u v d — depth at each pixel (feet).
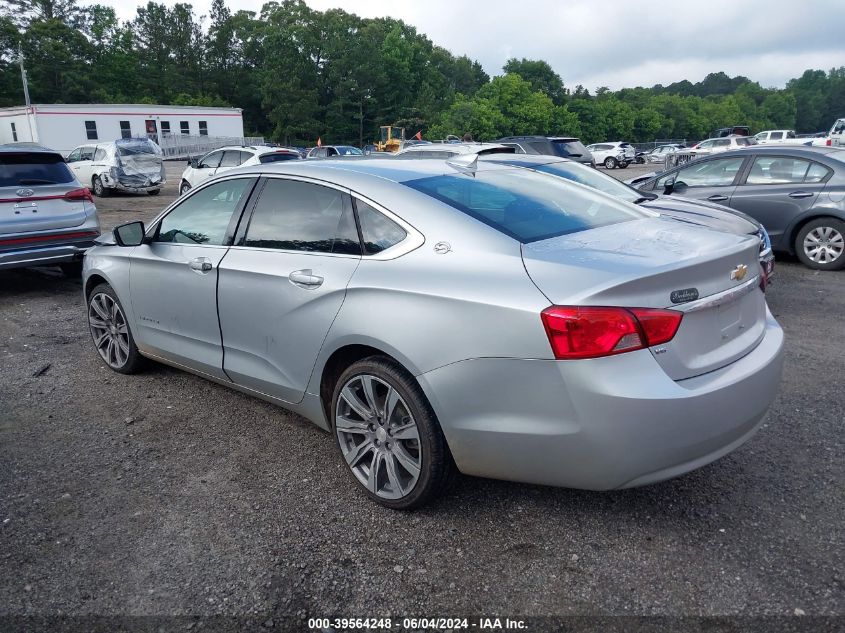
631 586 8.09
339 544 9.07
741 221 18.33
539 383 7.92
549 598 7.93
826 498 9.86
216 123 150.41
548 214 10.08
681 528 9.23
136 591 8.17
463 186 10.47
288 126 249.55
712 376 8.29
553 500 10.00
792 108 488.02
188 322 12.82
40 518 9.75
